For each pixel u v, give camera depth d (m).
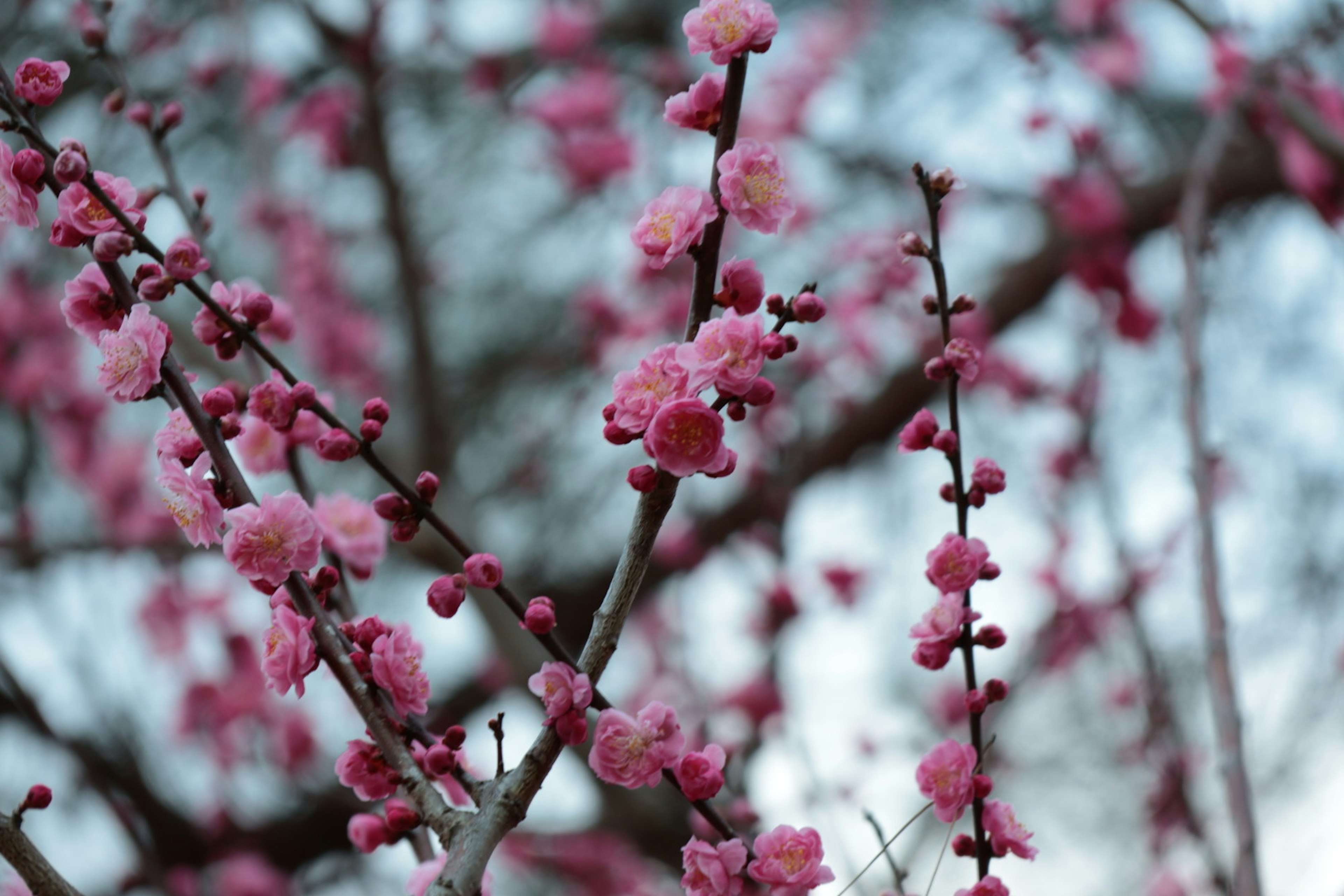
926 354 6.76
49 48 6.23
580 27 7.07
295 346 6.40
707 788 1.78
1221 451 3.43
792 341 1.69
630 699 6.09
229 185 6.66
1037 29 6.66
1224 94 5.34
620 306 6.91
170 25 6.57
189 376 1.94
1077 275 6.48
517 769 1.70
